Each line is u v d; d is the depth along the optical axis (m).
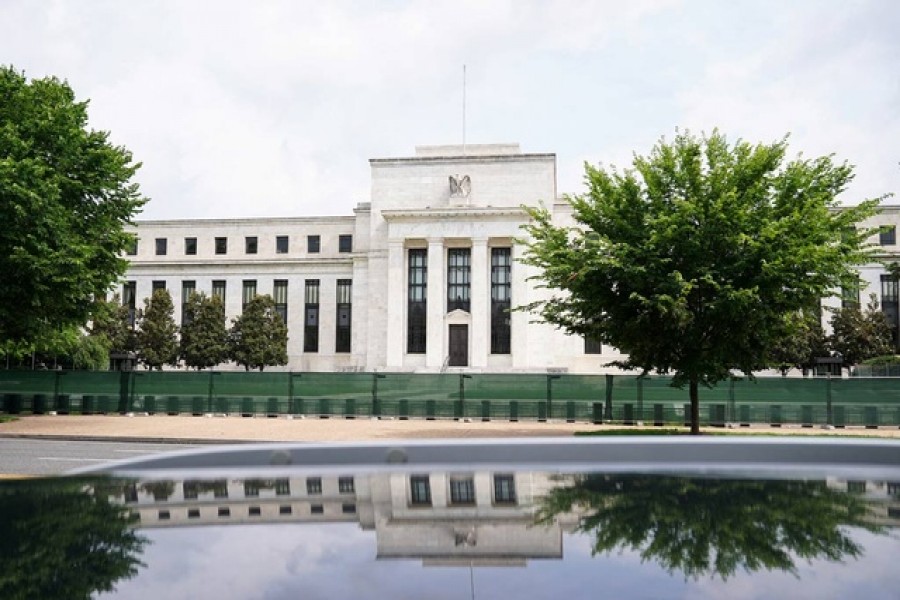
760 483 1.38
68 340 30.39
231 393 30.39
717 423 26.28
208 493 1.35
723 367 19.89
